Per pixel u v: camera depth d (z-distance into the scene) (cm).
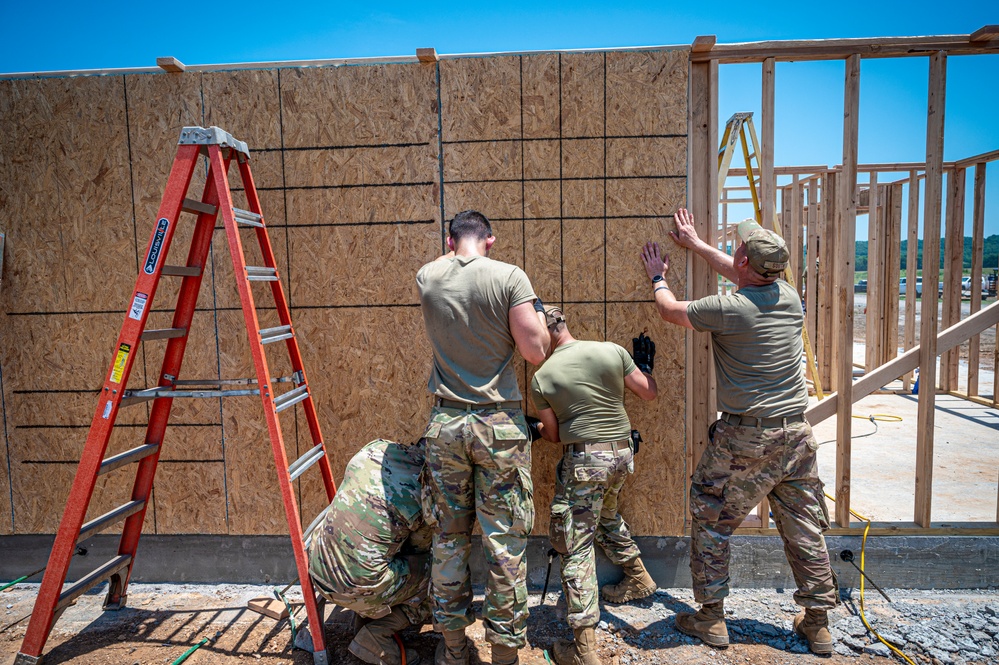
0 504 333
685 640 277
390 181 314
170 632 288
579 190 310
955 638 268
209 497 330
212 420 327
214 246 319
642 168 308
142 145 315
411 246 316
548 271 314
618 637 280
